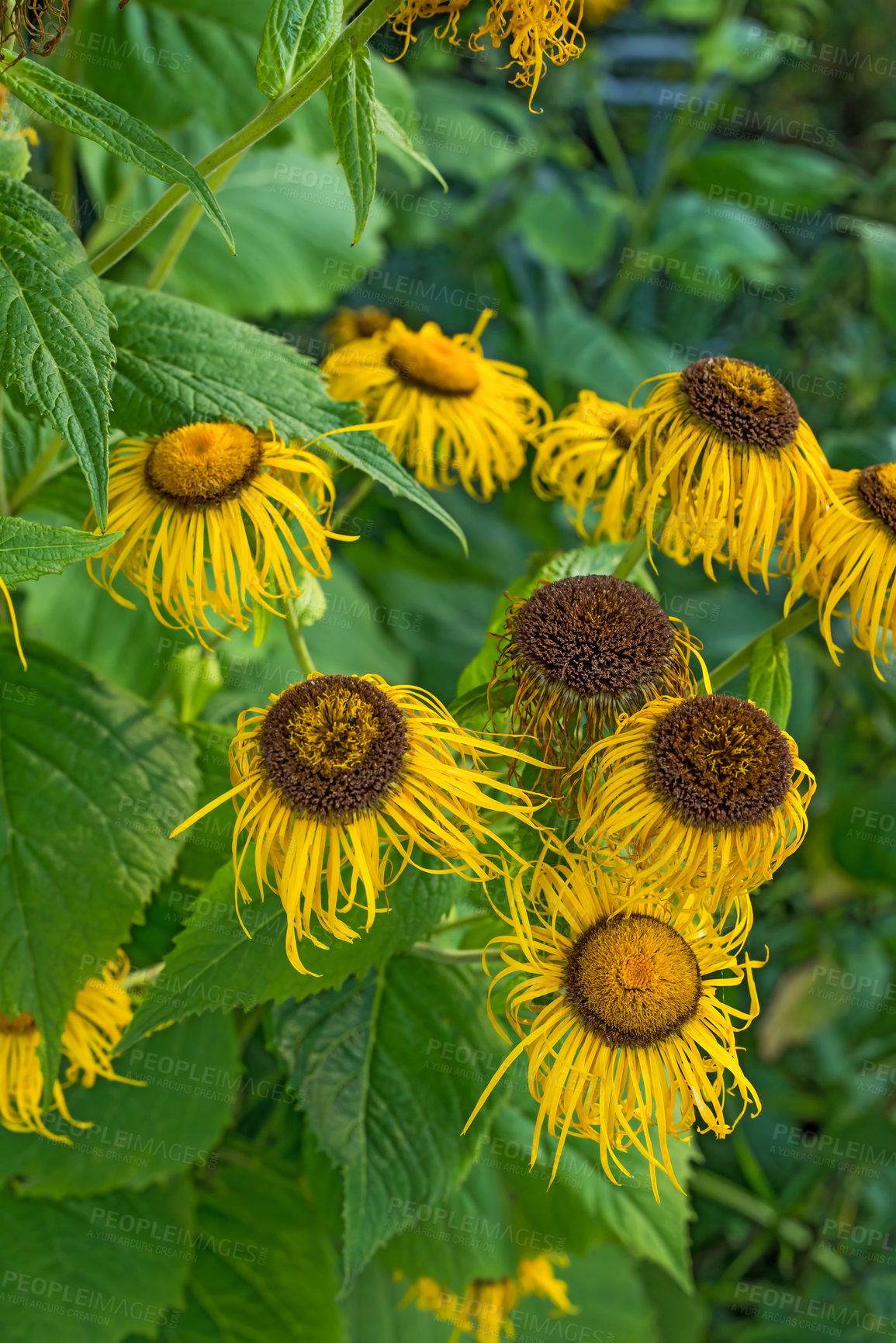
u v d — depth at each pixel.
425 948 0.86
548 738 0.76
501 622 0.81
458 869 0.76
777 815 0.75
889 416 1.90
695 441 0.79
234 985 0.77
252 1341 0.98
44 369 0.73
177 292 1.23
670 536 0.81
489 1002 0.79
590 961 0.76
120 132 0.74
